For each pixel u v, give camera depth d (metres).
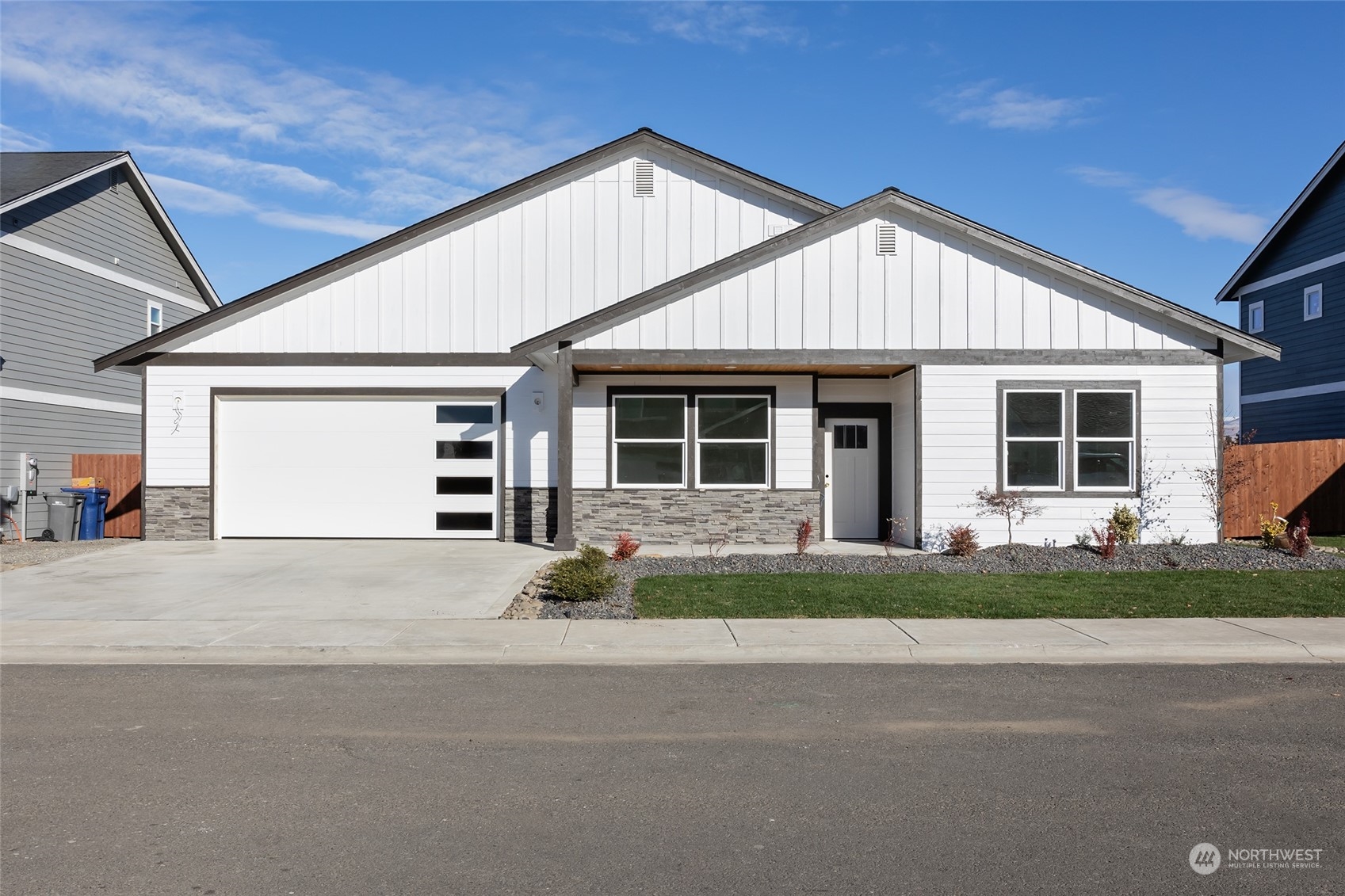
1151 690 7.64
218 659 8.76
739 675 8.17
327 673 8.20
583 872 4.27
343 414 17.86
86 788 5.33
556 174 18.22
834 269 15.56
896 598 11.11
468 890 4.09
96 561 14.80
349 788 5.34
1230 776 5.56
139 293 24.61
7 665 8.48
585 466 17.00
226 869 4.29
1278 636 9.33
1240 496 19.39
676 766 5.75
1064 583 12.12
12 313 20.03
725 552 15.66
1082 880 4.20
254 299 17.67
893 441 17.52
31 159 22.44
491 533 17.77
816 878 4.21
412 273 17.97
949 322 15.63
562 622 10.01
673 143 18.31
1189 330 15.80
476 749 6.06
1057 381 15.67
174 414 17.70
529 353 15.62
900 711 7.01
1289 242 27.72
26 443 20.41
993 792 5.30
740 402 17.11
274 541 17.52
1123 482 15.75
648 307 15.48
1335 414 25.73
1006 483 15.65
